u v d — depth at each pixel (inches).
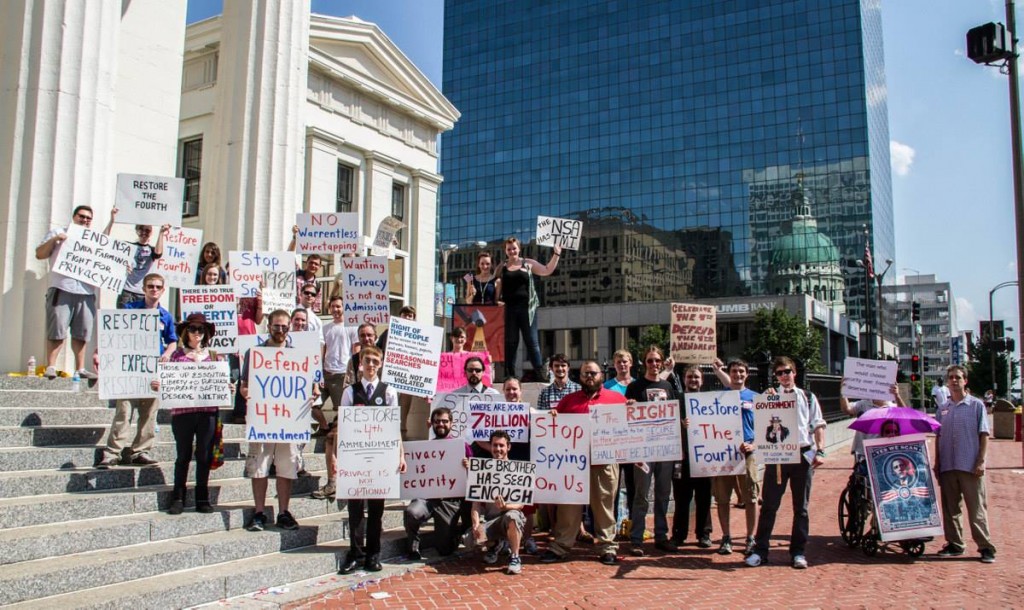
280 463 290.8
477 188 4050.2
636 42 3777.1
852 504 354.0
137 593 215.2
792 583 286.8
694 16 3663.9
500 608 243.3
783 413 312.7
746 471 331.0
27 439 294.5
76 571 215.8
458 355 392.5
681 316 421.4
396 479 281.7
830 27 3408.0
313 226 440.1
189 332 287.7
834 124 3380.9
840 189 3363.7
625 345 3038.9
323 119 1165.7
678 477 357.7
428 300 1365.7
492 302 454.0
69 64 414.6
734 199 3518.7
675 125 3654.0
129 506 268.1
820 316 2923.2
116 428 299.9
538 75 3993.6
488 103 4089.6
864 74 3336.6
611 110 3794.3
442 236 4099.4
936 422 348.2
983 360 2492.6
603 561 317.1
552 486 307.3
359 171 1235.9
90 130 421.4
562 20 3964.1
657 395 336.2
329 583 265.3
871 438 343.3
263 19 556.7
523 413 323.0
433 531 330.0
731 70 3575.3
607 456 314.2
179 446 278.8
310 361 292.2
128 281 370.6
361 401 289.0
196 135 928.9
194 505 290.7
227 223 536.1
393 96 1288.1
